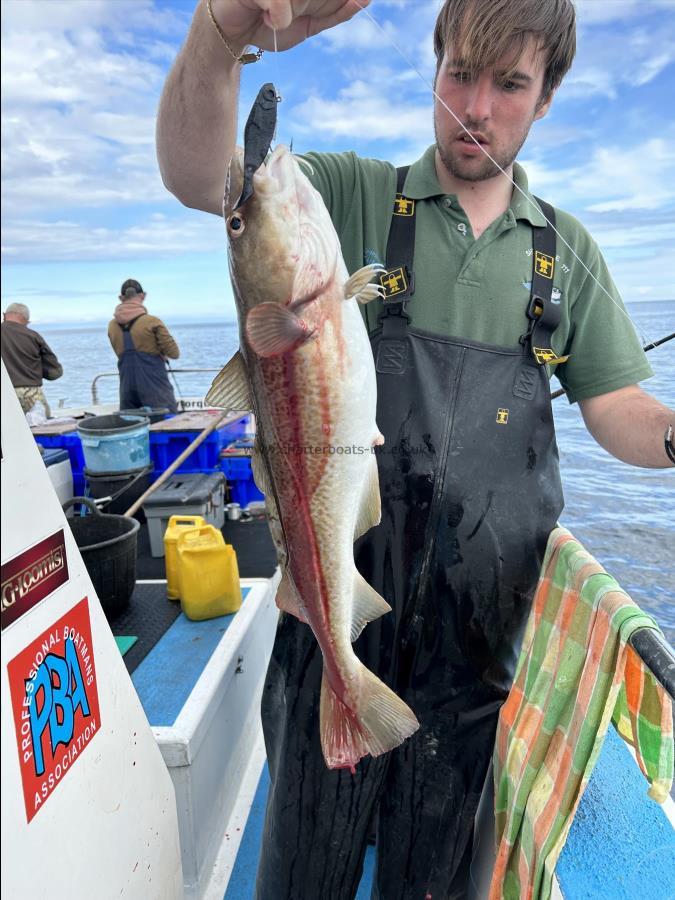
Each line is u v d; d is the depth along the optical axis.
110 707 1.19
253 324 1.06
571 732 1.34
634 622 1.21
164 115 1.29
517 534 1.55
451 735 1.66
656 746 1.13
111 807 1.17
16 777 0.90
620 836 1.45
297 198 1.16
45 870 0.96
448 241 1.53
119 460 4.49
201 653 2.23
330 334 1.16
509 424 1.52
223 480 4.55
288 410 1.17
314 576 1.22
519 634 1.62
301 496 1.20
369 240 1.58
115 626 2.43
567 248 1.60
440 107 1.45
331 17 1.19
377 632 1.59
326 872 1.66
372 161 1.65
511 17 1.28
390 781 1.71
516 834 1.47
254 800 2.21
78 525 2.78
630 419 1.58
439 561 1.54
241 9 1.10
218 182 1.40
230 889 1.90
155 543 3.99
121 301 6.16
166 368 6.43
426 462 1.51
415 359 1.51
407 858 1.72
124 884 1.21
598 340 1.66
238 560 3.86
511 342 1.55
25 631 0.93
